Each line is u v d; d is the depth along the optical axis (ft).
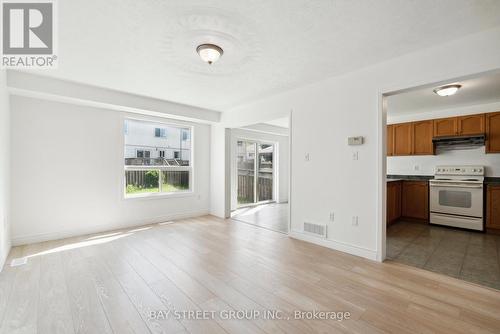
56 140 11.64
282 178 24.64
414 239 12.09
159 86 11.60
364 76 9.55
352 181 9.98
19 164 10.68
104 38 7.31
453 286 7.35
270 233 13.04
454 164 15.34
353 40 7.43
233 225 14.76
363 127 9.61
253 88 11.94
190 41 7.45
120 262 9.03
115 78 10.55
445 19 6.34
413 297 6.73
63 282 7.48
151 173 15.35
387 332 5.32
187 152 17.25
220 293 6.93
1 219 8.33
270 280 7.72
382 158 9.12
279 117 13.02
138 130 14.87
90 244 10.98
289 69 9.64
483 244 11.30
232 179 19.89
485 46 6.88
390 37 7.25
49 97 10.95
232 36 7.18
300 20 6.41
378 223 9.23
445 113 15.26
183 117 15.37
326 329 5.42
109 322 5.62
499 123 13.17
